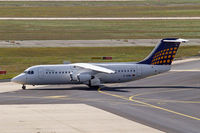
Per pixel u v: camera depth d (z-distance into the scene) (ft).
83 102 480.23
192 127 342.85
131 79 619.67
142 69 618.44
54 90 594.24
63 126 346.13
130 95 536.83
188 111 419.95
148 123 358.43
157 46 620.90
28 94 552.82
